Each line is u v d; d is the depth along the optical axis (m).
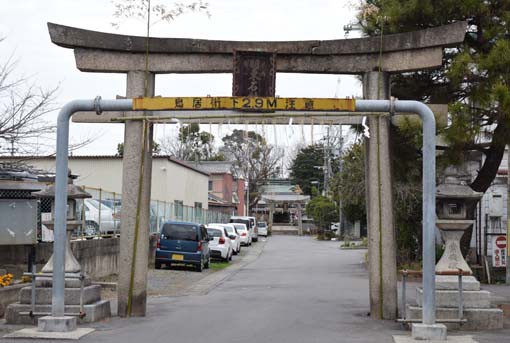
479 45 17.42
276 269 28.77
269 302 15.96
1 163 17.72
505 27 16.70
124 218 12.81
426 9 16.34
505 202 26.61
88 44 12.63
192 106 11.40
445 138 15.18
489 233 25.03
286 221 94.56
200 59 12.71
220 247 33.03
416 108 10.84
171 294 18.47
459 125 15.12
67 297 11.97
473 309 11.34
